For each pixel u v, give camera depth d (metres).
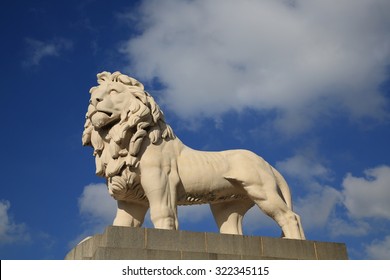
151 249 8.45
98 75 10.44
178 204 10.25
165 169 9.84
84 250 8.95
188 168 10.05
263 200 10.31
